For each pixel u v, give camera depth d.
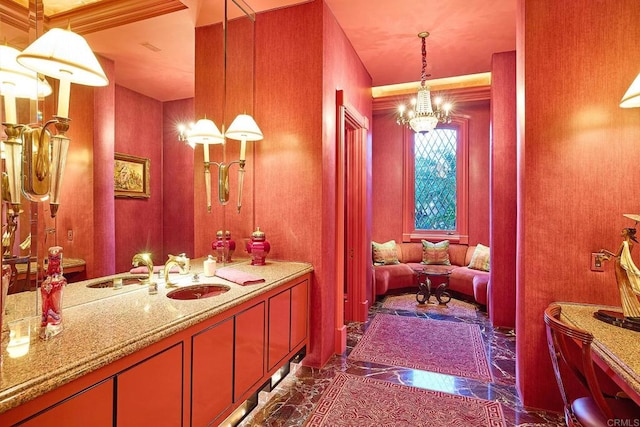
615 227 2.07
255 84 2.94
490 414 2.22
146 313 1.53
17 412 0.91
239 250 2.93
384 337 3.62
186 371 1.52
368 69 4.19
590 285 2.12
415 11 2.94
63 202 1.58
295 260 2.85
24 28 1.40
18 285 1.38
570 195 2.15
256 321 2.07
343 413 2.24
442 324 4.05
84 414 1.09
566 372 2.19
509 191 3.83
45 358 1.07
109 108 1.84
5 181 1.31
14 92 1.36
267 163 2.90
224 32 2.70
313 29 2.77
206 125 2.58
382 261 5.64
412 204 6.11
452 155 5.97
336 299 3.18
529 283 2.25
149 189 2.12
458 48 3.64
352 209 4.09
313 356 2.88
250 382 2.01
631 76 2.04
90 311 1.56
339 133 3.13
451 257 5.74
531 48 2.22
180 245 2.38
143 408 1.30
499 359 3.08
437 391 2.52
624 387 1.26
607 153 2.08
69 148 1.62
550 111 2.18
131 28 1.98
